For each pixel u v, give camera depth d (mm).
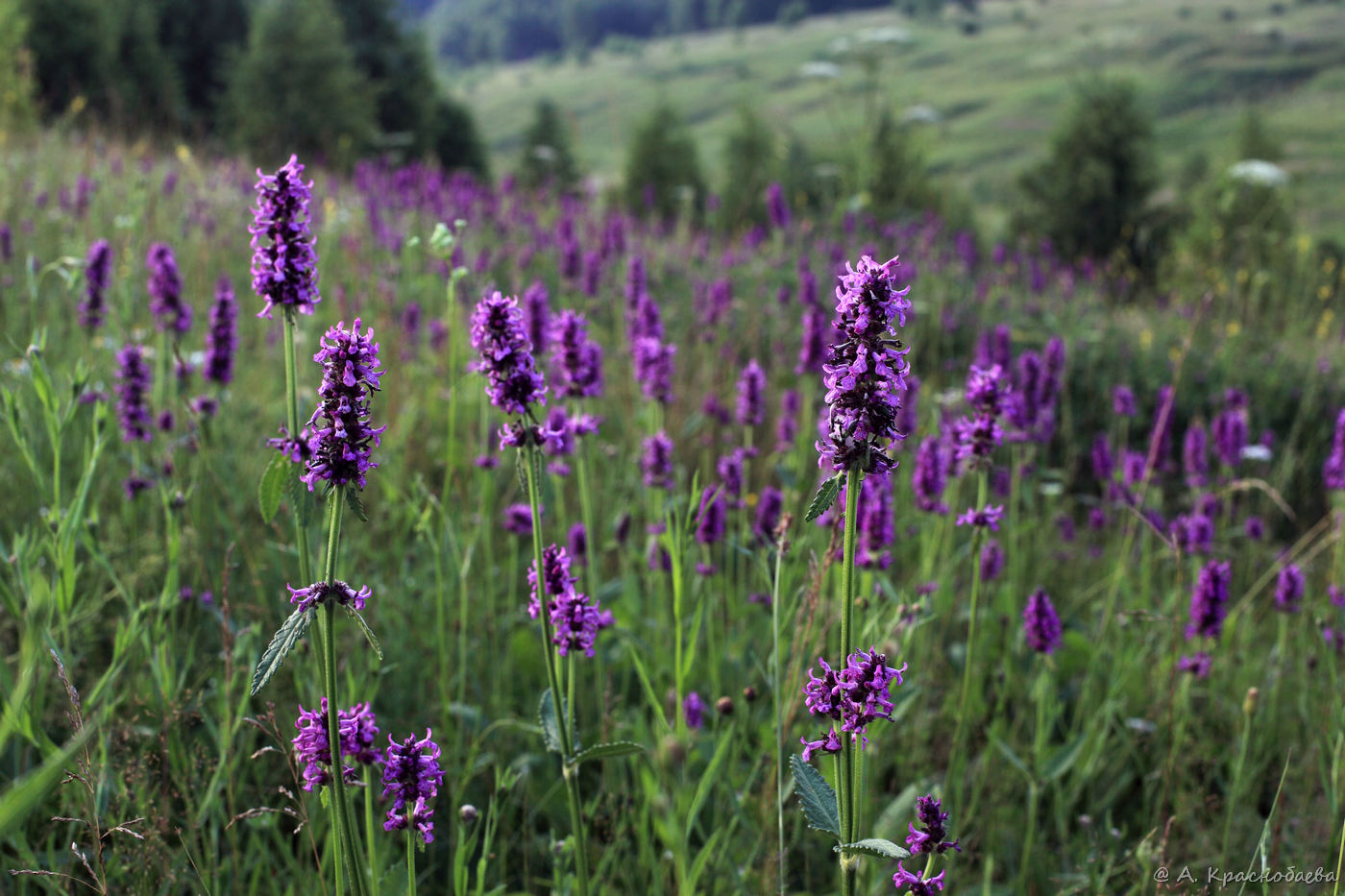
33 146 12523
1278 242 14648
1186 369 10453
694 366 7367
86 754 2217
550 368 5176
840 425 1886
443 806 3277
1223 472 6297
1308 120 81750
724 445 6152
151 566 3406
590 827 3318
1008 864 3514
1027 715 4141
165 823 2572
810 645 3428
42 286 5875
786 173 28047
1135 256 25266
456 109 48812
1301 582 4023
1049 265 14688
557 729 2285
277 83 34781
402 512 4402
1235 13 138750
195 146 15625
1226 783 3992
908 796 3078
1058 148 33719
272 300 2201
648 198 13391
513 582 4102
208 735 3219
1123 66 109062
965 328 10352
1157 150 33781
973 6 172625
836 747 1967
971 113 102125
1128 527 5859
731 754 3234
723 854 2920
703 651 4051
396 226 10336
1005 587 4547
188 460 4359
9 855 2832
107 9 31406
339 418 1845
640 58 177875
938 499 4180
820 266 11469
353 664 3428
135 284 5449
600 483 5492
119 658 2797
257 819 2781
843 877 2035
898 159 21438
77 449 4070
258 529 4277
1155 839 3264
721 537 3582
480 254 8531
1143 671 4387
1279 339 11867
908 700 3162
